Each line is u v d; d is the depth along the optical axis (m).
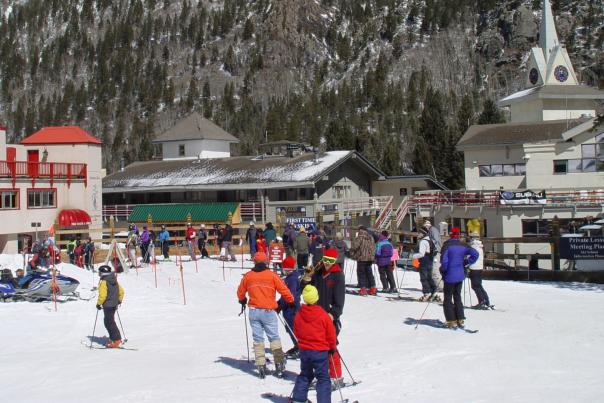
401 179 63.62
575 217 42.59
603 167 47.22
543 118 61.91
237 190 58.22
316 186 54.75
